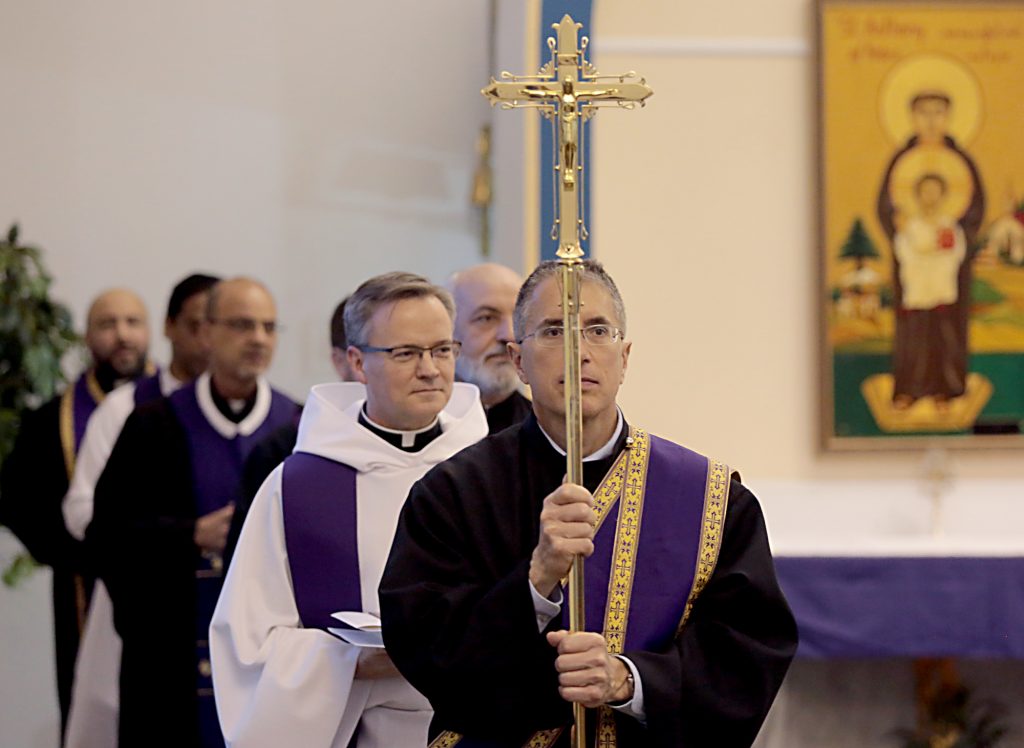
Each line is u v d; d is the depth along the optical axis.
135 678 14.40
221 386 15.10
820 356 18.62
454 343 10.51
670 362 18.66
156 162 24.30
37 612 23.25
